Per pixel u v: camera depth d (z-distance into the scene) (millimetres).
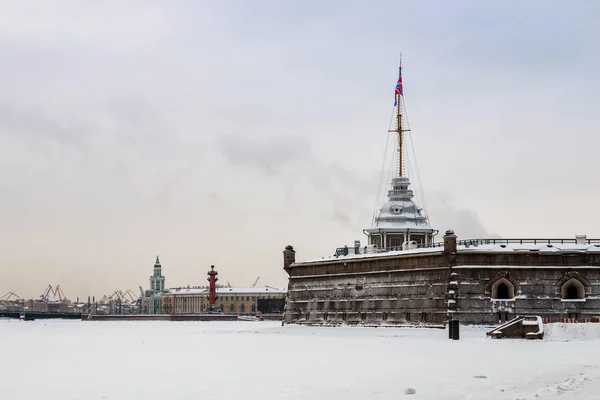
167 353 97250
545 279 115438
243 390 57938
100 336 160875
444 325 114938
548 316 114375
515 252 116062
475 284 115688
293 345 106000
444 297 116812
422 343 101562
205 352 96938
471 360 76375
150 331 196250
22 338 152750
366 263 132000
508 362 73625
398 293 125062
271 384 61062
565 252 115625
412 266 123312
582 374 62469
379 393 55406
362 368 71188
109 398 55344
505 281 115750
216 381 63719
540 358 77188
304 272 146500
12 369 77000
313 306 142500
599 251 115750
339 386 59250
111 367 78000
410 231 153125
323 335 130750
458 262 116625
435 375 64438
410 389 55469
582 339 101062
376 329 125500
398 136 158000
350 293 134375
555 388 54688
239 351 96938
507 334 105000
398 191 157125
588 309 114375
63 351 105188
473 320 114750
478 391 55125
